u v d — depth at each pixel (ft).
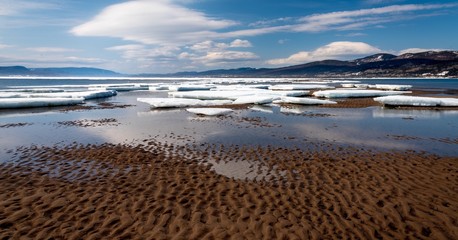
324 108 81.66
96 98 119.85
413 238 17.13
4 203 21.40
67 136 45.37
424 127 52.95
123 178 26.89
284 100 94.58
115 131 49.21
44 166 30.22
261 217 19.61
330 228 18.16
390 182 25.75
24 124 57.36
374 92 118.42
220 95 112.47
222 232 17.81
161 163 31.45
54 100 90.02
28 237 17.07
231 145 39.37
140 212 20.27
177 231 17.93
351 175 27.61
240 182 25.98
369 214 19.92
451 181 25.86
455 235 17.42
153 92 162.81
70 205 21.25
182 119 62.18
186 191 23.98
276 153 35.45
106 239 16.98
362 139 43.14
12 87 199.52
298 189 24.31
